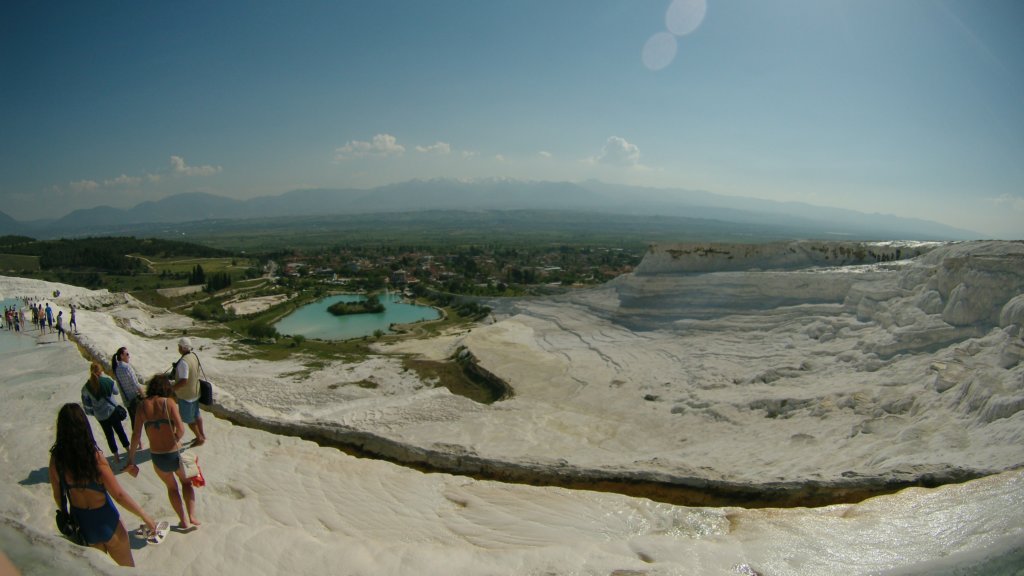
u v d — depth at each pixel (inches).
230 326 2351.1
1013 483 314.3
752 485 411.2
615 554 285.4
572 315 1641.2
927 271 850.8
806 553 267.6
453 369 1284.4
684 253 1502.2
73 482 252.1
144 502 366.3
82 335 1130.7
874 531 283.9
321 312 2869.1
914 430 494.0
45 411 561.0
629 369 1066.7
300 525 351.9
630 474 450.3
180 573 281.0
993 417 456.1
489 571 271.1
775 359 902.4
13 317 1222.9
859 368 749.3
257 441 516.4
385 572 280.2
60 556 185.6
